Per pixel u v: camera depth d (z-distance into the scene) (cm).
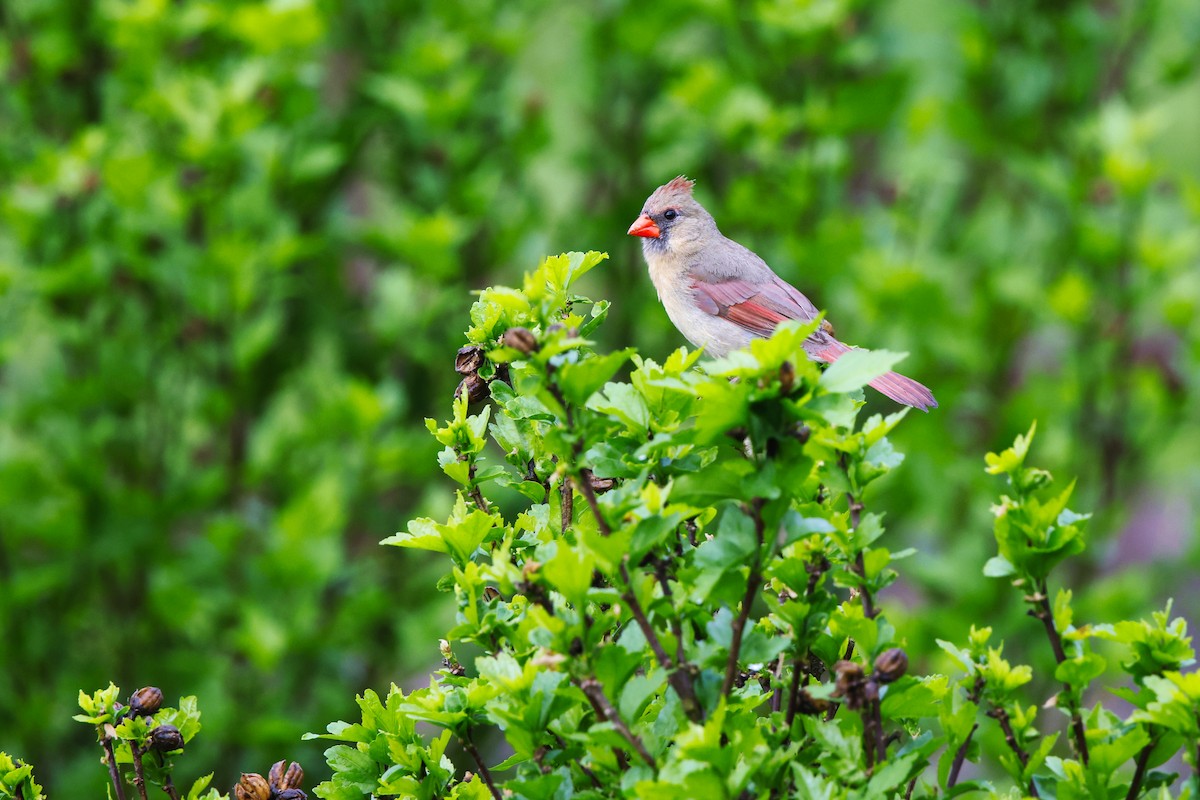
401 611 1217
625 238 1298
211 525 1138
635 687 401
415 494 1280
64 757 1216
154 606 1164
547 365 408
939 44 1302
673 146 1312
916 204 1295
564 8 1408
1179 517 1516
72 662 1229
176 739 499
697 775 370
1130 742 437
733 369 374
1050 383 1297
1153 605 1295
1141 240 1209
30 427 1213
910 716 458
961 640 1148
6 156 1203
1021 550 457
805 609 442
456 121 1235
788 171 1211
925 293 1188
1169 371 1255
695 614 427
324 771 1164
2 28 1251
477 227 1267
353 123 1268
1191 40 1299
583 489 413
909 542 1299
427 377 1275
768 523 394
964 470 1216
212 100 1137
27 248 1164
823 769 449
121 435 1244
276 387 1303
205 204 1175
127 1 1230
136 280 1226
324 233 1298
